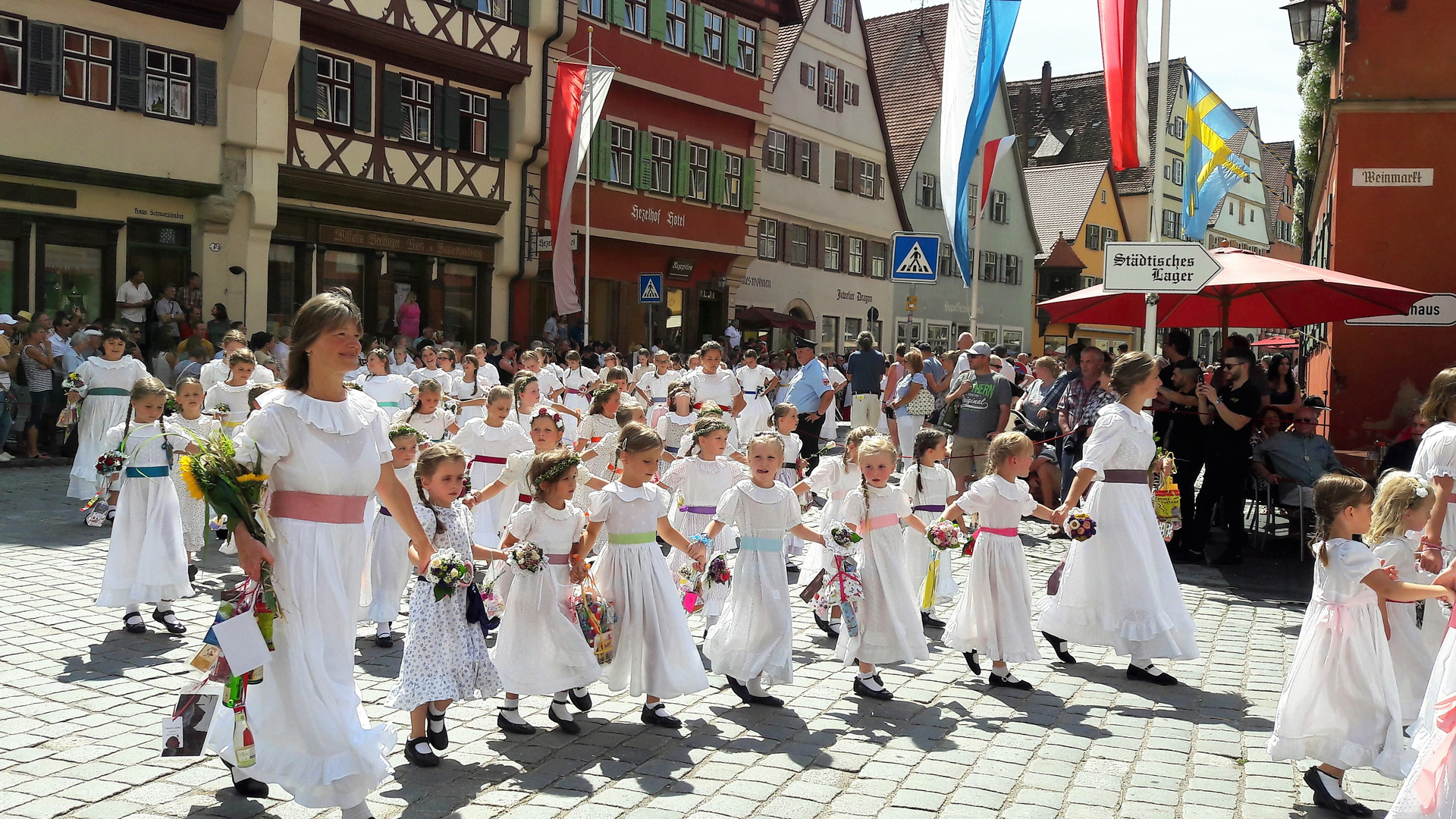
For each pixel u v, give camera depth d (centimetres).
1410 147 1410
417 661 549
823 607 673
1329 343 1485
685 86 3234
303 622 441
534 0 2742
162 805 485
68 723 595
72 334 1734
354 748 439
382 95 2458
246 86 2181
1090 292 1316
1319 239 2169
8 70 1898
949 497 904
